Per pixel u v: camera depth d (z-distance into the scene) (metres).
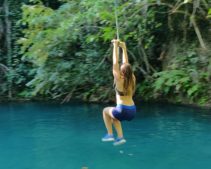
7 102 15.16
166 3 12.54
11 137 9.71
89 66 13.85
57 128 10.46
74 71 14.02
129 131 9.90
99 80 13.95
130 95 6.35
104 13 11.79
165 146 8.59
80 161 7.82
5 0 16.23
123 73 6.26
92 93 14.36
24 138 9.59
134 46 13.48
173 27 13.34
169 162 7.63
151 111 12.12
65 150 8.54
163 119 10.98
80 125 10.71
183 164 7.52
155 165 7.51
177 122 10.57
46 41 12.83
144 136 9.41
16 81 15.88
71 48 13.88
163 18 13.34
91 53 13.73
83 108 13.16
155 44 13.87
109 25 12.64
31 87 15.59
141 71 13.75
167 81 12.51
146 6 12.12
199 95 12.57
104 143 8.98
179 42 13.40
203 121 10.57
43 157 8.12
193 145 8.60
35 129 10.44
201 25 13.14
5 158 8.12
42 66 13.77
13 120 11.64
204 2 11.91
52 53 13.48
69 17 12.87
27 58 15.20
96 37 12.76
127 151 8.35
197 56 12.68
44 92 14.99
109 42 13.46
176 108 12.43
